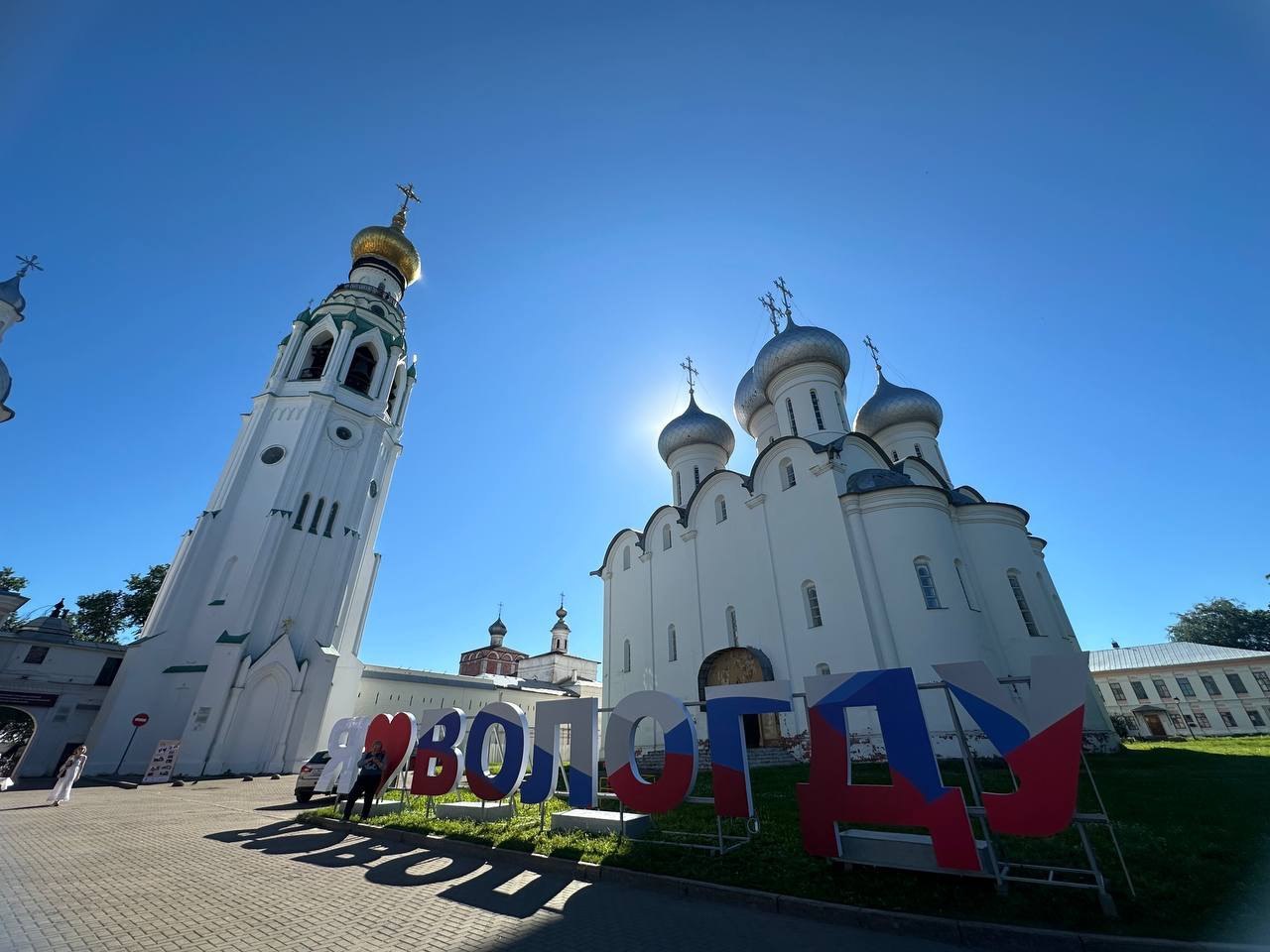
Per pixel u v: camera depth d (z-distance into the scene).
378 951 5.53
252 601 28.52
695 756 9.16
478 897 7.23
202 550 30.02
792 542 24.92
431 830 10.77
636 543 34.16
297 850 10.06
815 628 22.89
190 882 7.95
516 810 12.76
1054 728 6.44
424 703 39.25
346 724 15.88
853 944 5.56
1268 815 8.74
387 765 13.56
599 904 6.93
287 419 34.50
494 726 12.07
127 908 6.77
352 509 34.66
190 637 28.36
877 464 29.14
